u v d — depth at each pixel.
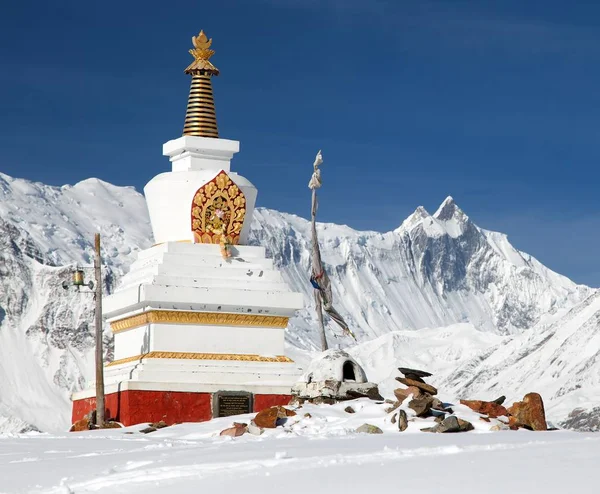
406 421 37.56
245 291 54.22
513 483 23.33
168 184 56.97
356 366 44.38
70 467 29.83
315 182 53.09
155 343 53.06
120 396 51.62
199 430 40.75
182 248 55.53
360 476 25.25
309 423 39.12
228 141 58.81
